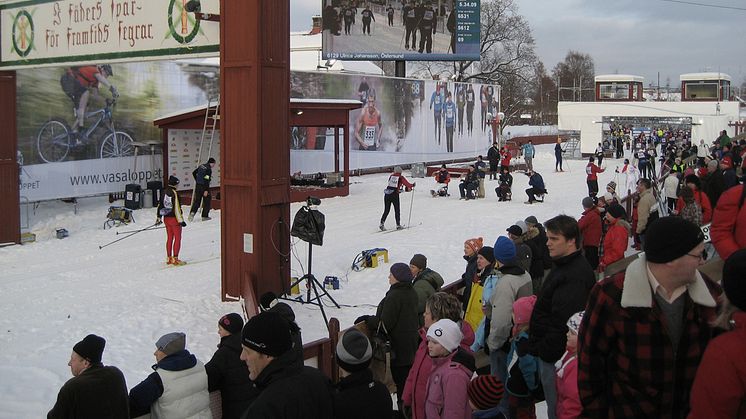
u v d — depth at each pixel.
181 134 25.94
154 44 14.13
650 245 3.32
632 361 3.41
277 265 12.77
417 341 7.38
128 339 10.70
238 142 12.55
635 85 73.38
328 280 13.66
